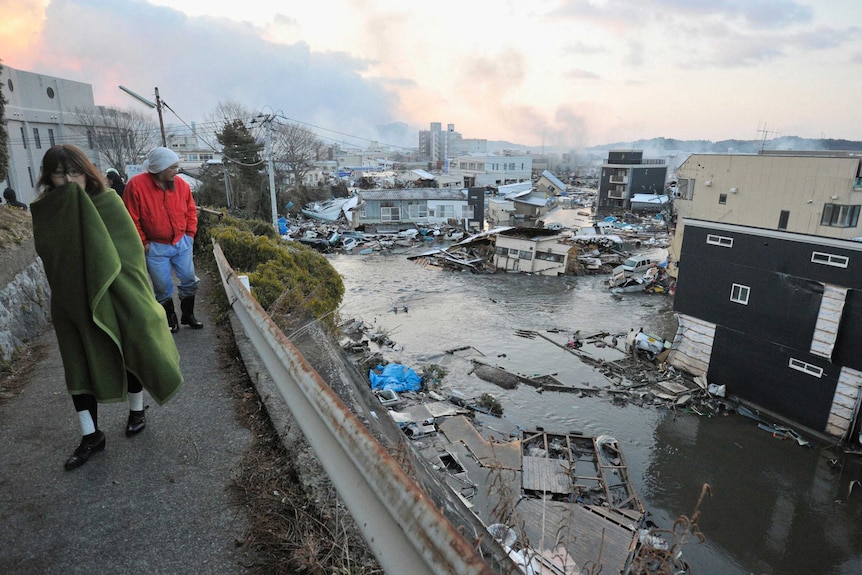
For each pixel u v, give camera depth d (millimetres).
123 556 1845
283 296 4484
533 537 7848
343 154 114250
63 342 2154
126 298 2148
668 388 16891
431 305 25453
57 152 1989
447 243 40812
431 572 1053
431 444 12398
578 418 15094
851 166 21188
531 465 11523
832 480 12758
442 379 17031
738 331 16250
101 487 2219
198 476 2309
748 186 24438
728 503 11875
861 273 13430
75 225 2014
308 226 44281
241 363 3559
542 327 22516
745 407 16031
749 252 15719
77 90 35094
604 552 8070
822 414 14469
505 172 76312
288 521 2037
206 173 38438
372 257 36312
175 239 3826
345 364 4137
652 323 23391
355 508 1424
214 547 1898
